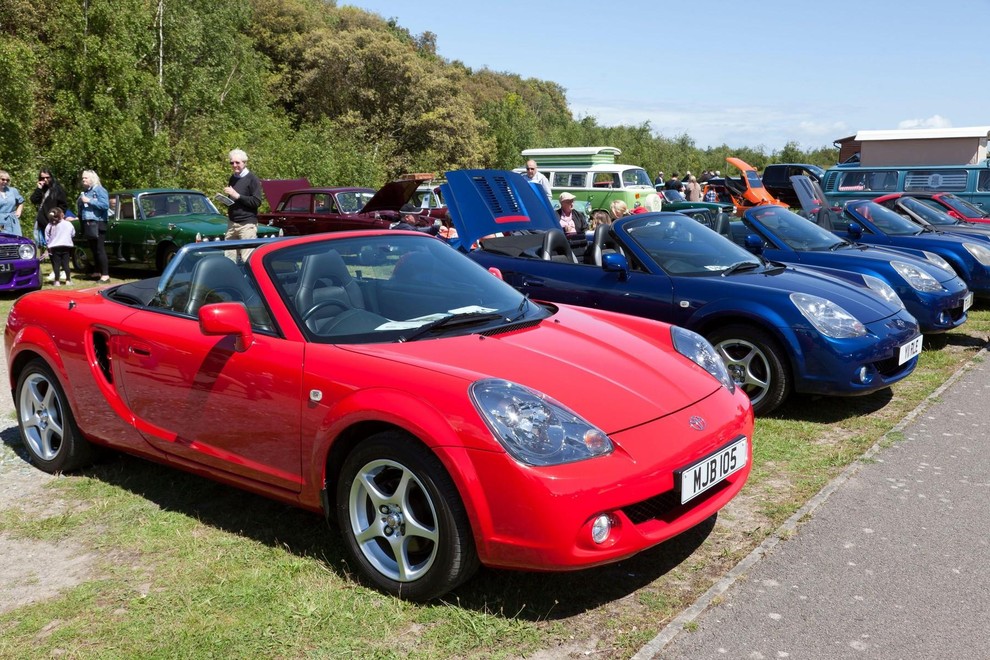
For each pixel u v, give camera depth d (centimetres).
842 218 980
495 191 688
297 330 323
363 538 296
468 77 9131
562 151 2344
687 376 324
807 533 336
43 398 438
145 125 2103
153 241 1212
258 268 345
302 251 355
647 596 287
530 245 649
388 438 279
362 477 292
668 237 590
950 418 501
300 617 277
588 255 612
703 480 287
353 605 285
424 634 265
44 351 416
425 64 5444
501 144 5384
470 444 260
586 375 298
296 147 3097
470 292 370
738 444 308
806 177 1012
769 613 272
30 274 1097
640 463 268
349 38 5006
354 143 4394
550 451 258
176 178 2327
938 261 755
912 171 1669
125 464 442
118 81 2009
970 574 298
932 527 340
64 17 1992
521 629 266
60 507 386
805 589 288
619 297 563
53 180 1266
